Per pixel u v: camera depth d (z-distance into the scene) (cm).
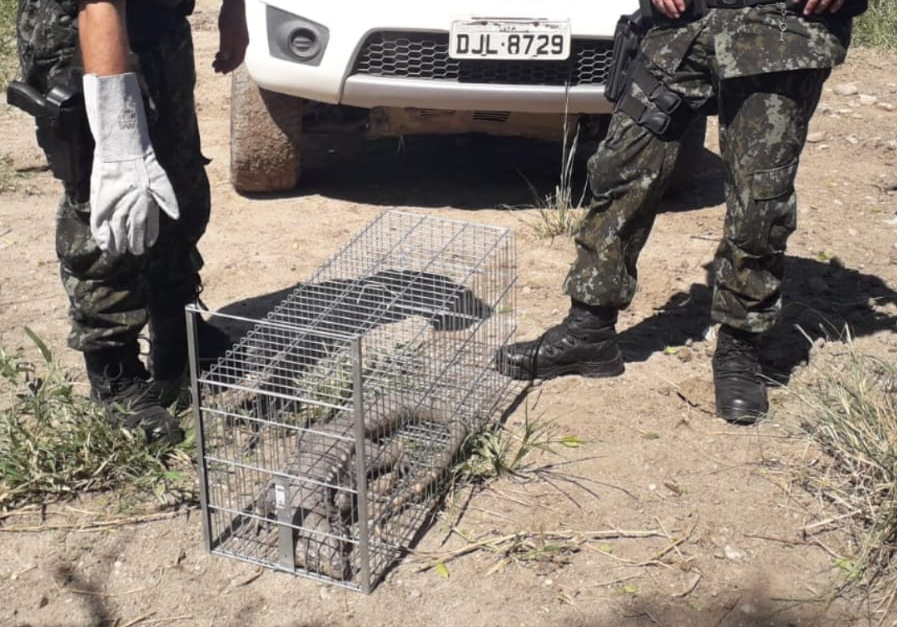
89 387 298
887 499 246
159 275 284
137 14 253
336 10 388
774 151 262
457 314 300
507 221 411
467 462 262
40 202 426
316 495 235
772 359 310
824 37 256
